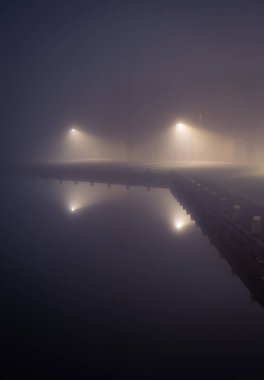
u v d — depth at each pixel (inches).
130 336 444.5
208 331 451.5
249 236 591.8
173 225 1043.9
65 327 471.8
